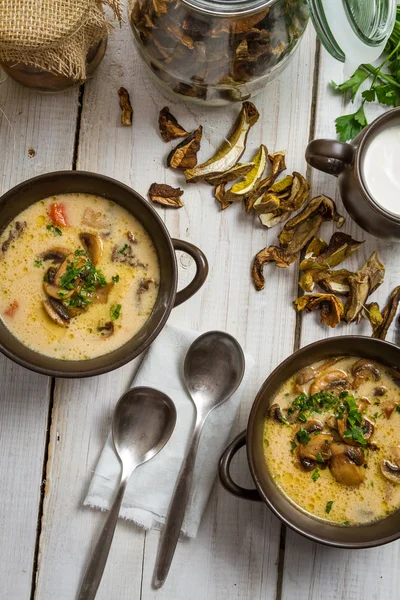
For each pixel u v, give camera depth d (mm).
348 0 766
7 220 835
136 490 870
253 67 825
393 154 851
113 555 880
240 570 883
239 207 895
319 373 846
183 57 817
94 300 841
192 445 860
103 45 867
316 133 900
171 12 789
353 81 884
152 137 893
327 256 886
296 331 895
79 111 893
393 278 897
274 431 839
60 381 887
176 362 876
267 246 894
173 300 813
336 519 831
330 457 832
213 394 867
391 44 891
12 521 883
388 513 832
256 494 811
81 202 843
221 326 894
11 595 879
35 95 890
